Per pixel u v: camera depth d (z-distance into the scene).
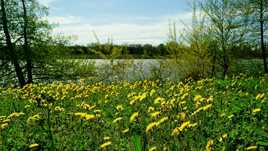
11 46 29.08
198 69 24.64
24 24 28.80
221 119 7.49
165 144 5.44
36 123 7.38
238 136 5.54
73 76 28.77
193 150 5.49
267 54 27.12
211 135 6.20
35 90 13.98
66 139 6.52
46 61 29.80
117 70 21.73
